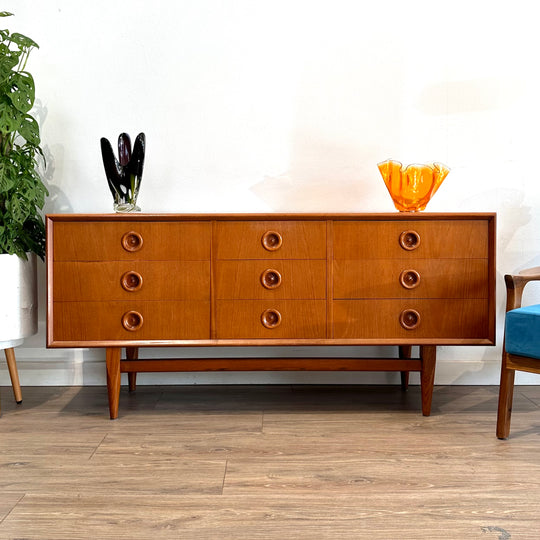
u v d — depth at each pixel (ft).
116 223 6.63
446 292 6.77
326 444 5.97
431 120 8.27
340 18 8.20
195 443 6.00
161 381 8.42
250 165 8.29
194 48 8.20
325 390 8.11
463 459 5.56
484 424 6.60
